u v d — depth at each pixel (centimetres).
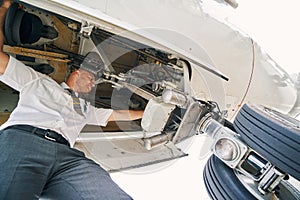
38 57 215
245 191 191
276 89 304
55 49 224
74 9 162
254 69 279
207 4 251
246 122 198
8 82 183
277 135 172
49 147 176
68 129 198
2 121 225
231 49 254
